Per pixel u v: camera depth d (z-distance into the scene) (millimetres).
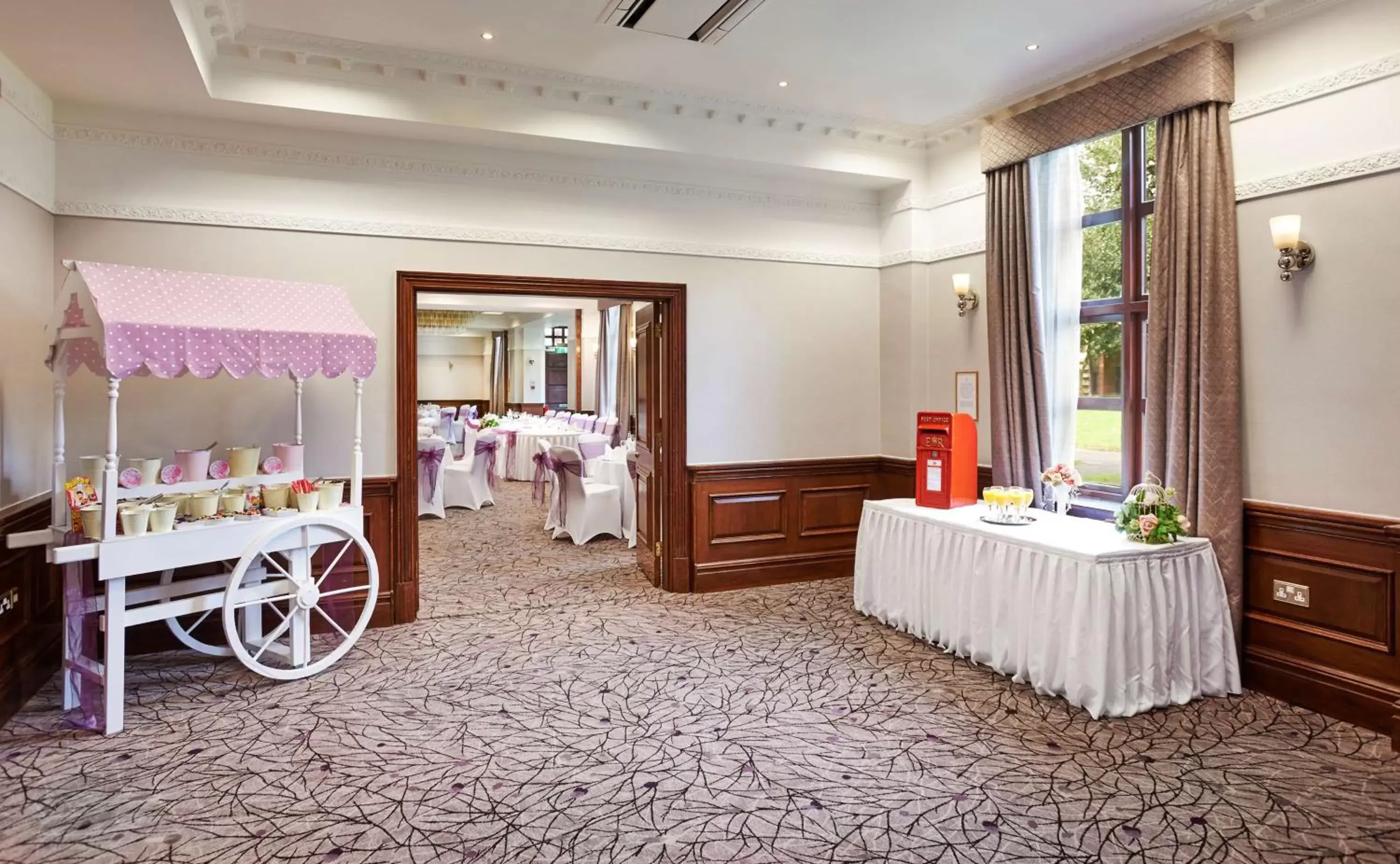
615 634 4520
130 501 3598
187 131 4230
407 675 3854
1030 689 3662
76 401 4102
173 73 3668
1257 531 3660
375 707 3453
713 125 5047
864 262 5945
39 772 2848
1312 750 3047
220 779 2805
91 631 3564
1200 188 3746
